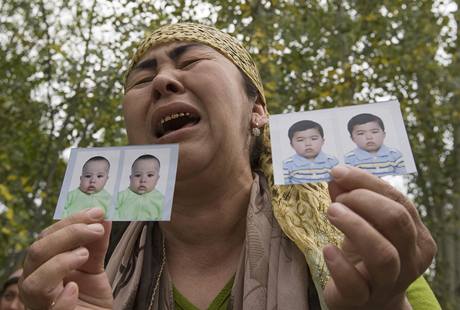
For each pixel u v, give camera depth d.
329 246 1.06
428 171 7.17
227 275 1.54
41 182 6.86
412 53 6.65
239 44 1.90
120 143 6.54
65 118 6.52
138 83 1.73
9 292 3.82
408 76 6.99
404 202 1.10
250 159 1.80
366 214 1.06
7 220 5.56
